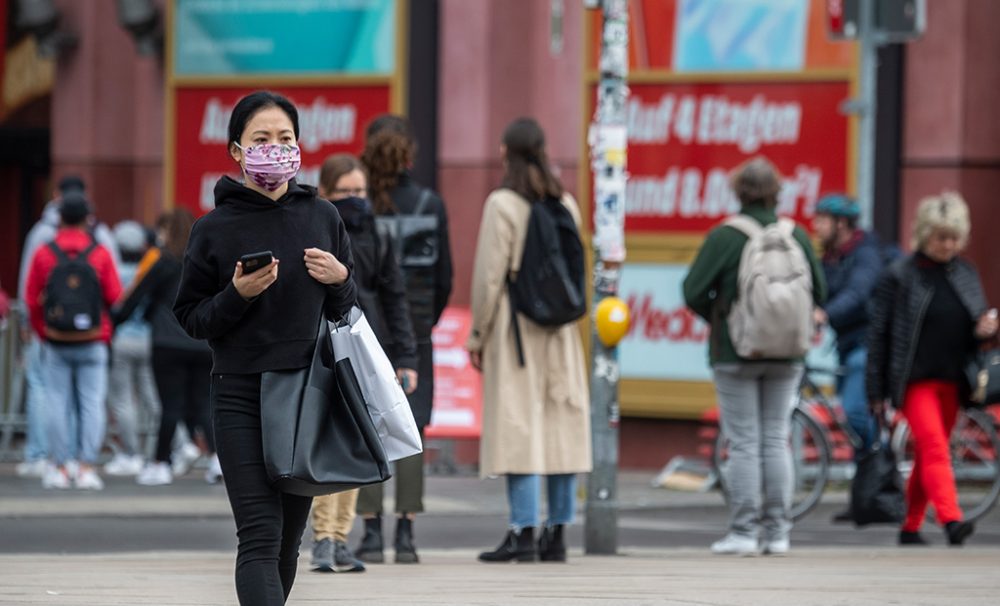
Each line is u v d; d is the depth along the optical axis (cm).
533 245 2817
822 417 4159
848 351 3869
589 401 3123
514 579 2541
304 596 2283
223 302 1605
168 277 4209
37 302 4119
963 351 3266
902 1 3900
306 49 4881
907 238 4569
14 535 3353
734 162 4569
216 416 1645
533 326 2838
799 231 3167
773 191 3145
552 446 2847
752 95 4553
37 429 4450
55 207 4350
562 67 4653
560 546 2891
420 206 2856
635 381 4622
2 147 5453
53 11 5078
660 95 4609
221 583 2456
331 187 2670
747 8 4553
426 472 4550
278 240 1644
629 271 4625
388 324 2673
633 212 4631
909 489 3359
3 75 5294
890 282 3272
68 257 4075
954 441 3806
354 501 2694
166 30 4984
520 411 2825
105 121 5128
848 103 3938
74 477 4216
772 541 3148
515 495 2850
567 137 4653
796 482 3916
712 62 4575
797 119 4528
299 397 1630
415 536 3469
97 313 4081
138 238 4734
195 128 4969
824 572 2708
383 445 1661
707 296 3127
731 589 2412
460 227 4700
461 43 4691
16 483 4272
